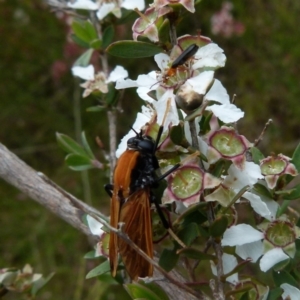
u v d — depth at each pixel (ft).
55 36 1.70
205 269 1.30
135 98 1.58
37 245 1.49
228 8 1.59
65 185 1.56
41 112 1.69
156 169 0.59
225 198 0.55
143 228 0.57
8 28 1.71
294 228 0.59
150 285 0.60
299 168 0.61
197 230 0.56
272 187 0.60
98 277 0.70
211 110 0.56
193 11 0.57
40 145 1.66
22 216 1.53
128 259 0.57
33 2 1.69
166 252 0.58
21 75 1.71
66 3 0.87
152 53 0.58
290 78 1.56
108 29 0.80
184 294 0.63
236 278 0.60
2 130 1.68
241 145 0.56
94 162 0.77
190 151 0.56
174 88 0.55
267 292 0.60
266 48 1.60
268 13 1.61
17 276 0.76
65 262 1.46
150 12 0.59
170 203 0.58
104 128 1.63
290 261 0.61
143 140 0.59
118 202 0.59
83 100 1.66
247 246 0.60
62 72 1.67
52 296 1.41
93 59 1.49
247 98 1.57
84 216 0.69
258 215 0.62
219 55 0.56
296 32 1.59
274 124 1.54
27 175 0.73
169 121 0.55
